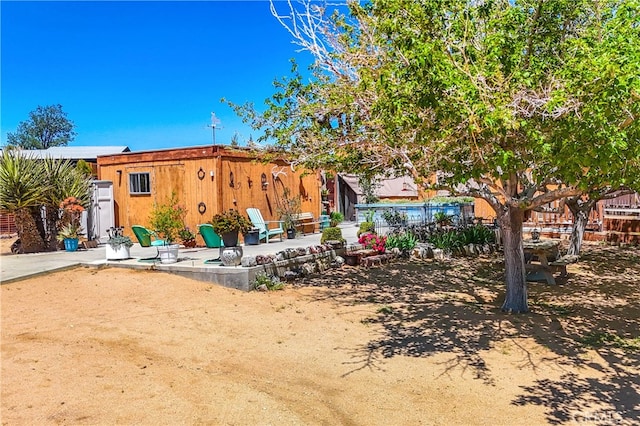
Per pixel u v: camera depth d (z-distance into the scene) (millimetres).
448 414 3979
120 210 14734
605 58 3781
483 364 5168
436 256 12219
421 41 4668
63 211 12547
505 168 4797
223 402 4125
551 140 4430
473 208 17281
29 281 8531
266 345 5852
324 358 5395
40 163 12805
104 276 9039
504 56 5008
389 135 5504
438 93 4348
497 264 11195
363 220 17797
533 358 5324
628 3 4391
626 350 5539
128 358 5223
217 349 5668
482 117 4109
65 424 3609
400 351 5625
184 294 8125
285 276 9375
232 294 8289
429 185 6441
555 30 6016
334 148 7066
